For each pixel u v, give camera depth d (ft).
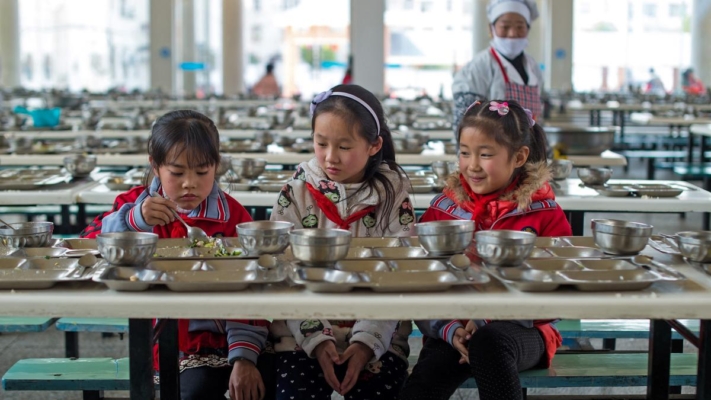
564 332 8.00
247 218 7.44
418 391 6.26
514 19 13.25
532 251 5.95
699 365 5.62
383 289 4.95
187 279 5.11
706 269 5.54
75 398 9.45
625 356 7.29
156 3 47.11
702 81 53.16
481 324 6.81
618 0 62.13
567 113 36.24
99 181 10.59
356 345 6.33
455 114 13.75
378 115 6.87
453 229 5.61
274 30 68.33
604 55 62.85
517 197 7.02
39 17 59.93
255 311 4.79
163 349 6.14
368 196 6.89
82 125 20.42
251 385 6.40
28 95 35.40
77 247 6.26
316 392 6.35
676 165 20.08
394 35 64.90
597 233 5.90
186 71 57.16
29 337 11.62
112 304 4.80
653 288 5.13
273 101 35.73
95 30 61.05
